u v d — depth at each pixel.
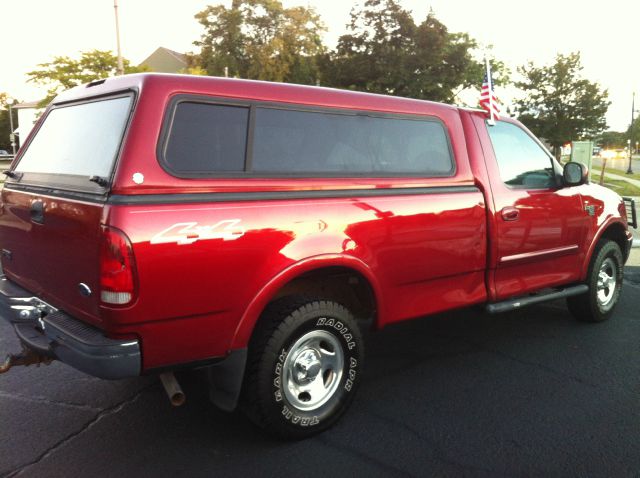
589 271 5.23
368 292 3.60
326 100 3.42
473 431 3.41
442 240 3.87
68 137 3.31
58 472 2.96
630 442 3.29
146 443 3.27
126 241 2.58
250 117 3.09
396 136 3.76
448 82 40.06
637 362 4.53
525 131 4.66
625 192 23.03
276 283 3.04
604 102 34.75
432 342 5.00
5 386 4.03
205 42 51.44
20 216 3.39
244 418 3.57
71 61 30.52
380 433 3.38
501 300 4.45
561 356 4.65
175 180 2.77
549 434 3.38
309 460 3.09
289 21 50.59
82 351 2.68
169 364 2.83
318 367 3.31
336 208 3.30
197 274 2.79
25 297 3.36
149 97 2.79
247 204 2.96
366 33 39.28
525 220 4.42
